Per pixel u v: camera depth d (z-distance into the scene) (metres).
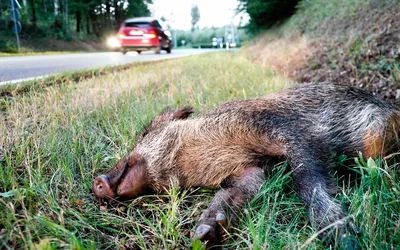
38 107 2.64
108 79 4.20
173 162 1.81
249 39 15.52
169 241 1.33
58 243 1.16
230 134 1.78
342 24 6.69
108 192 1.60
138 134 2.16
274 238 1.31
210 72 5.43
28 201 1.40
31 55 10.45
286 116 1.86
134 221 1.47
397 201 1.37
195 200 1.67
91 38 26.98
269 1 12.46
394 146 1.87
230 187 1.60
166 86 4.09
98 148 2.09
